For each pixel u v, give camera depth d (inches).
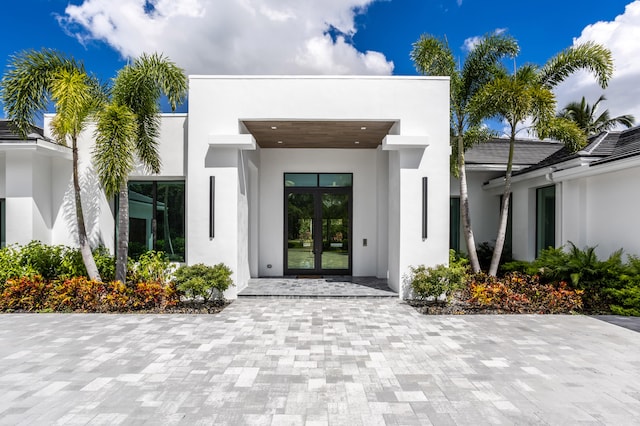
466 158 483.5
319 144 419.8
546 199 422.3
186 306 285.3
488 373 167.0
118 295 275.0
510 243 482.6
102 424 124.4
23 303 275.9
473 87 380.8
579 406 138.1
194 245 319.9
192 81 322.3
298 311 276.4
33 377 160.6
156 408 134.9
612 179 327.9
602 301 285.4
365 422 126.4
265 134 375.6
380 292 334.0
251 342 206.5
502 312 273.7
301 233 447.2
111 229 378.0
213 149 320.8
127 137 275.3
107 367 171.3
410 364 176.9
